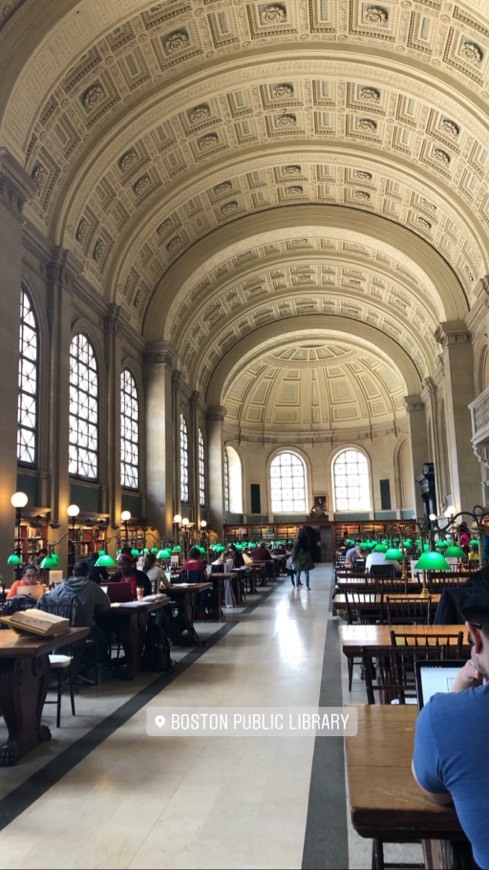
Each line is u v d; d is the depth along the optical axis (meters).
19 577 12.76
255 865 3.66
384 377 40.75
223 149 20.77
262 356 36.81
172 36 15.67
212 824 4.18
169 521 23.78
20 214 13.16
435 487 29.86
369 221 24.64
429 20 15.22
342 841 3.93
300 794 4.63
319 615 14.61
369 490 41.88
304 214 25.06
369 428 42.28
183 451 28.75
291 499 43.06
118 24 13.85
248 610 15.91
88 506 17.97
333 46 16.69
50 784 4.90
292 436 43.19
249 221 25.08
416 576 11.59
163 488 23.45
